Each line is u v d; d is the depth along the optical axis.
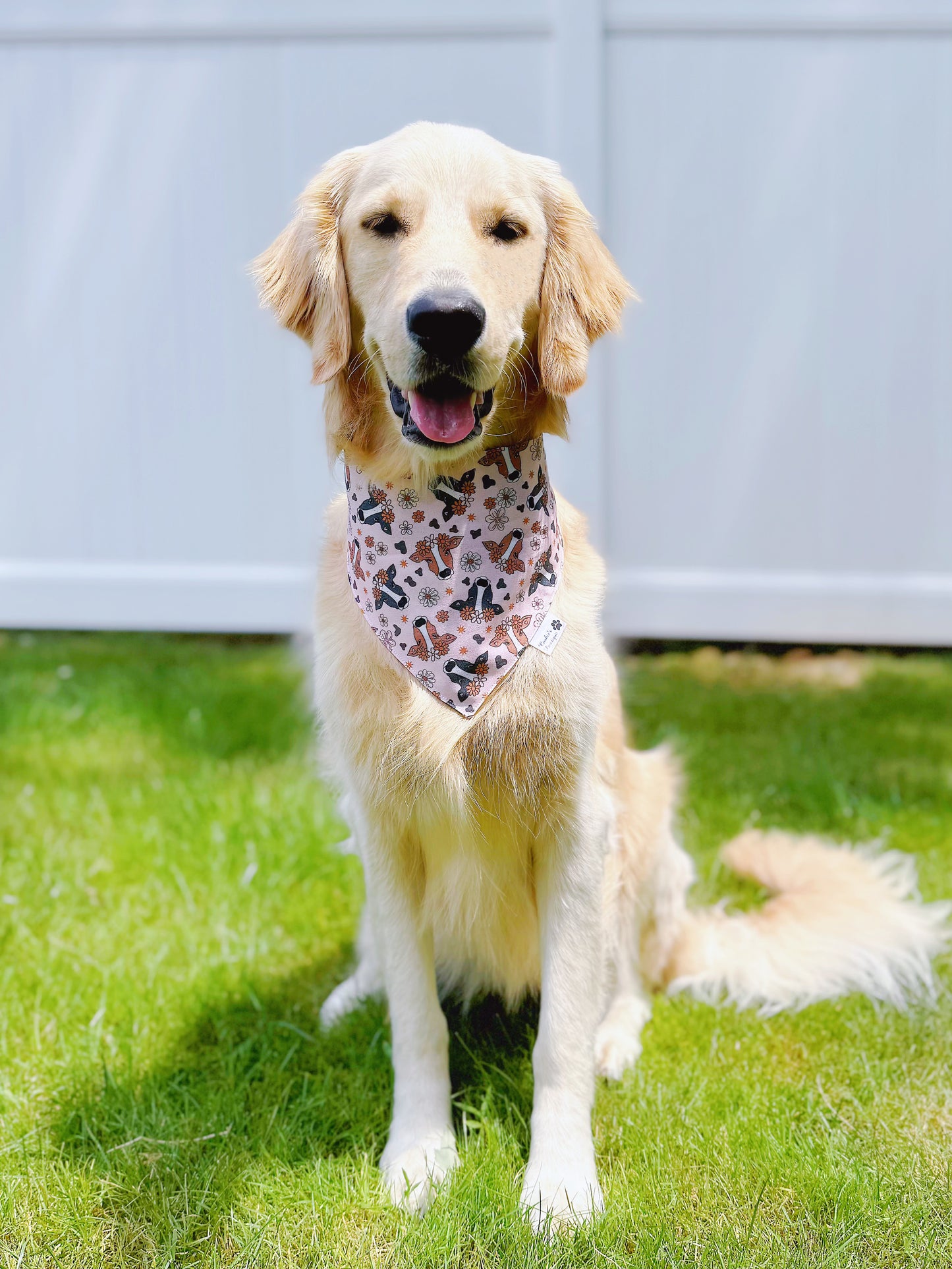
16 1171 2.24
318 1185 2.16
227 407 5.33
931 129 4.89
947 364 5.05
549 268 2.37
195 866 3.38
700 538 5.28
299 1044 2.62
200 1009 2.71
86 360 5.34
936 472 5.14
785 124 4.94
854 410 5.12
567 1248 1.99
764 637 5.30
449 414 2.13
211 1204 2.14
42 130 5.16
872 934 2.88
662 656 5.44
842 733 4.41
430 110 5.02
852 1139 2.28
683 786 3.91
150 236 5.21
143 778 4.04
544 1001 2.27
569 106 4.92
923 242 4.98
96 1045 2.59
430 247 2.13
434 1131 2.26
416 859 2.40
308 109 5.06
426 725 2.22
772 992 2.81
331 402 2.39
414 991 2.32
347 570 2.38
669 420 5.19
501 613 2.23
